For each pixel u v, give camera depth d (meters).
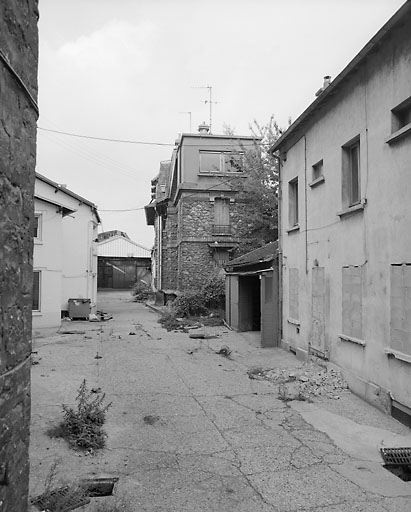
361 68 7.85
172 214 27.56
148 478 4.71
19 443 2.65
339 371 8.71
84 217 22.67
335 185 9.09
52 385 8.55
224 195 22.56
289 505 4.18
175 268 27.39
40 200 17.14
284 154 12.80
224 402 7.66
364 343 7.68
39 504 3.84
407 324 6.36
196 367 10.60
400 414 6.59
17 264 2.61
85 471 4.79
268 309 13.35
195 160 22.64
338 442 5.85
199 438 5.93
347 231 8.50
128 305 31.41
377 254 7.30
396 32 6.69
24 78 2.73
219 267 22.38
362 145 7.87
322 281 9.77
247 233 22.27
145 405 7.44
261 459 5.25
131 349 13.02
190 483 4.61
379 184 7.25
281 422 6.62
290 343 12.17
